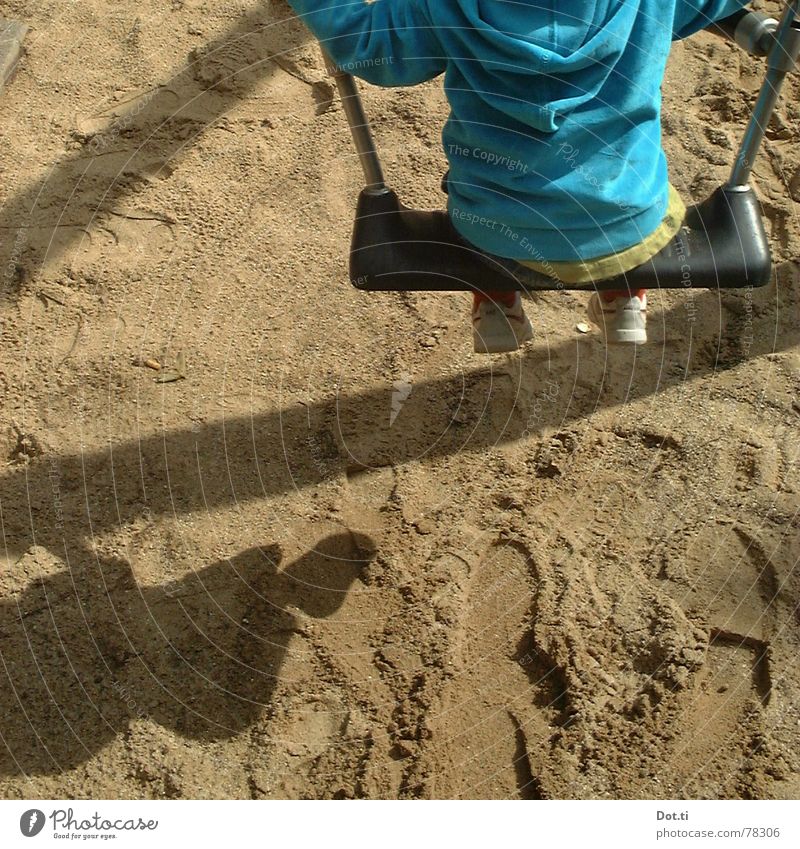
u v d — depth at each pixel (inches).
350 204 97.5
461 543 77.6
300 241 95.1
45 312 90.6
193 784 67.7
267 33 110.1
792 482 78.3
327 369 87.5
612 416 83.0
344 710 70.8
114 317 90.5
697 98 103.3
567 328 88.2
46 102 105.7
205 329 89.8
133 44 109.9
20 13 112.9
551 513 78.6
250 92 105.7
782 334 86.7
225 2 113.5
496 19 54.7
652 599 73.2
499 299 69.7
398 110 103.5
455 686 71.0
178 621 74.6
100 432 83.9
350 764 68.2
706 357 85.8
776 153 98.6
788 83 104.2
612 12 55.2
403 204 96.0
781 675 69.3
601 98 57.4
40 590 75.7
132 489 80.9
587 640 71.6
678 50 107.4
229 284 92.6
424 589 75.5
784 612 72.0
